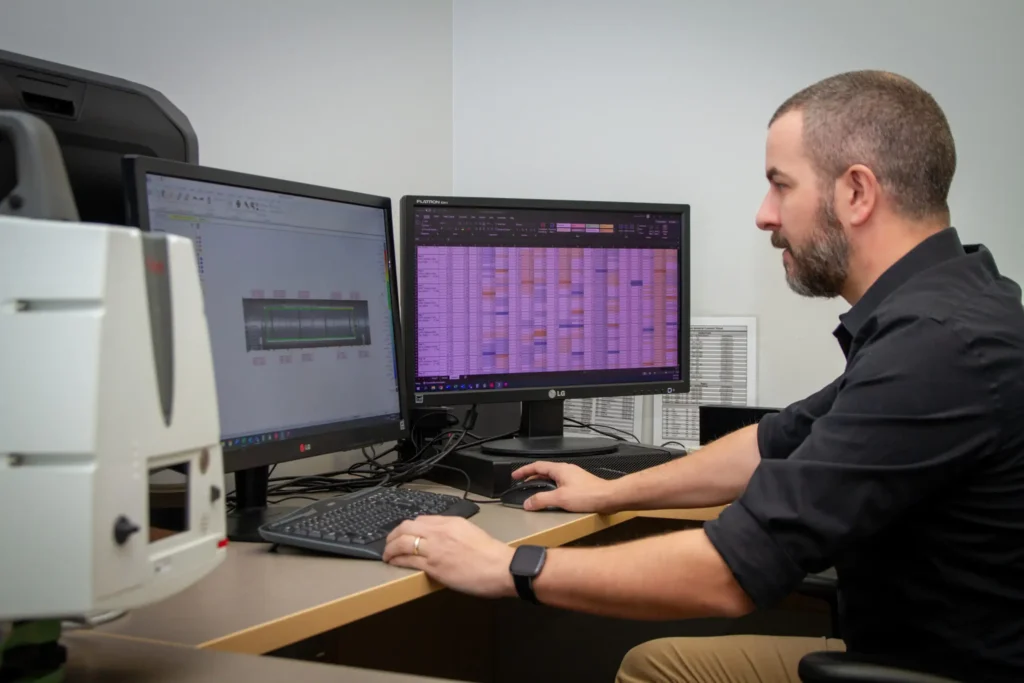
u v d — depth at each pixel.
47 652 0.67
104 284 0.60
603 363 1.75
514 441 1.69
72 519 0.59
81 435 0.59
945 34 1.83
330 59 1.87
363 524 1.17
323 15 1.85
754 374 1.95
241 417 1.20
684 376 1.82
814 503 0.95
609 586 1.00
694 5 2.02
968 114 1.83
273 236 1.28
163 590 0.66
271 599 0.91
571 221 1.71
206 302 1.16
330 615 0.90
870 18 1.89
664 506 1.40
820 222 1.14
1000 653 0.99
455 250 1.62
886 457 0.94
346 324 1.41
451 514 1.27
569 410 2.09
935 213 1.10
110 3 1.45
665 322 1.80
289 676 0.69
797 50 1.95
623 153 2.09
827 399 1.33
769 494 0.97
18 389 0.60
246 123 1.69
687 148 2.04
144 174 1.08
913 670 0.93
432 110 2.15
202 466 0.72
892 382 0.96
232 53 1.66
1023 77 1.78
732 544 0.97
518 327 1.68
